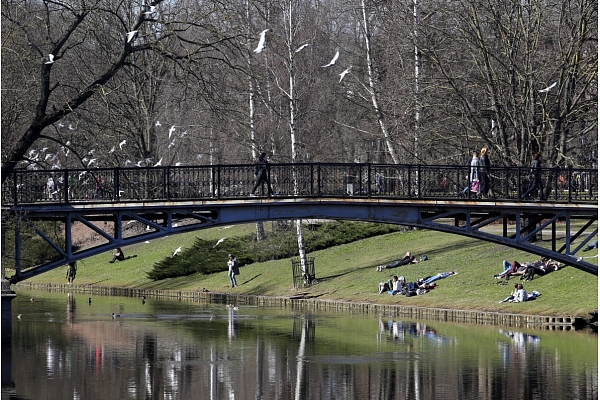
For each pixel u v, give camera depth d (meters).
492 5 95.31
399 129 103.62
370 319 85.69
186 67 79.31
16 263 70.06
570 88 94.25
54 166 86.62
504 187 85.88
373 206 75.56
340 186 79.31
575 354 66.94
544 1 101.75
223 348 71.38
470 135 106.31
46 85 78.44
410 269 97.94
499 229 107.94
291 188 78.06
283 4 111.06
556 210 76.75
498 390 57.41
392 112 105.38
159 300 107.75
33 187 71.56
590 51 97.75
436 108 100.88
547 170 78.62
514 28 96.94
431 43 101.50
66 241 70.31
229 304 101.81
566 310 78.50
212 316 90.00
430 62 102.62
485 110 99.31
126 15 93.69
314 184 79.69
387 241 111.88
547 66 95.12
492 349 69.12
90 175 75.62
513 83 93.31
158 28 91.31
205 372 63.00
